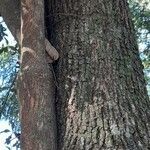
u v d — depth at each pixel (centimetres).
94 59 327
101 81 315
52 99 307
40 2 327
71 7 358
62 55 335
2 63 483
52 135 288
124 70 326
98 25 344
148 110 313
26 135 281
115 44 337
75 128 295
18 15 329
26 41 312
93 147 283
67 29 347
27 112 289
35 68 303
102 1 360
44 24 336
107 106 302
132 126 296
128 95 312
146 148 286
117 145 282
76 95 310
